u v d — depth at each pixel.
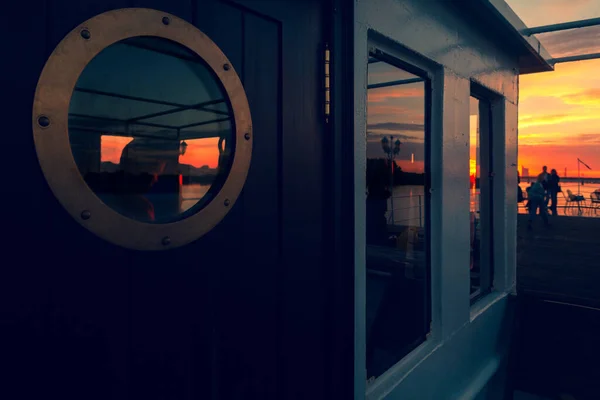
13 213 0.87
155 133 1.15
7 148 0.85
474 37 2.96
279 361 1.53
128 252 1.07
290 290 1.56
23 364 0.88
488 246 3.71
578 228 11.81
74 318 0.96
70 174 0.95
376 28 1.90
